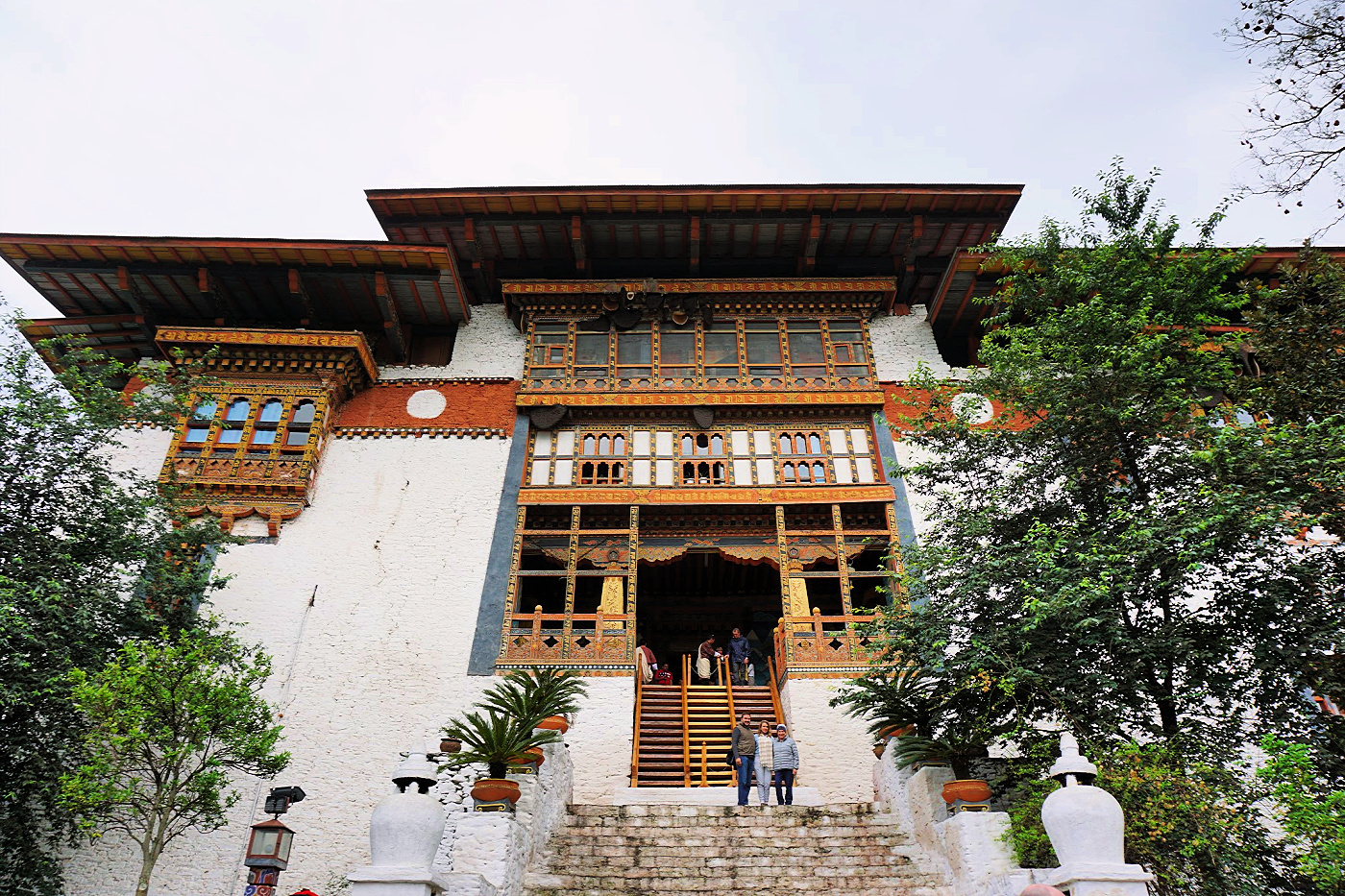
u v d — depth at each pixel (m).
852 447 19.92
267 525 18.16
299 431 19.30
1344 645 9.00
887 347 21.64
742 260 22.89
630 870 9.62
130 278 20.12
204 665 12.20
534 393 20.42
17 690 11.59
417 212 21.22
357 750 15.52
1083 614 9.47
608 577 18.14
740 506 18.86
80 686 10.84
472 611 17.30
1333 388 11.09
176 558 15.33
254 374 19.83
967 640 10.60
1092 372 11.15
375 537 18.22
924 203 21.05
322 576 17.64
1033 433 11.74
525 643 16.97
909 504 18.70
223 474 18.42
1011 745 12.85
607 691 16.36
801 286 21.77
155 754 12.40
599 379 20.77
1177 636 9.51
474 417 20.30
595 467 19.56
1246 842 8.15
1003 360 12.00
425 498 18.86
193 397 19.33
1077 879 6.64
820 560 19.38
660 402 20.19
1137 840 7.88
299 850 14.44
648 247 22.45
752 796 13.64
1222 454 10.08
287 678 16.34
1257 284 12.76
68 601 12.61
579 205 20.95
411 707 16.08
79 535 13.46
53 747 12.37
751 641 22.34
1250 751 12.84
